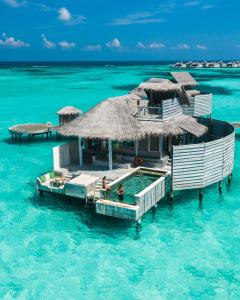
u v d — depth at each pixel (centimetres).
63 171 2491
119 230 2086
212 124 3027
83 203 2389
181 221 2175
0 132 4619
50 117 5612
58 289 1603
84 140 2775
